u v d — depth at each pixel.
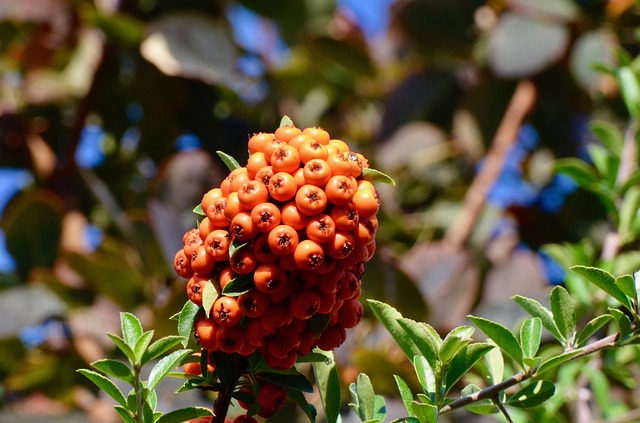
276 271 0.58
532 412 0.73
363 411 0.62
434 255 0.99
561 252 0.78
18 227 1.06
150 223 0.98
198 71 1.15
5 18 1.20
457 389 0.79
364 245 0.58
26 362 0.98
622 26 1.20
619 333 0.61
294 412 0.83
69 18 1.20
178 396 0.76
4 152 1.21
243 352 0.59
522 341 0.62
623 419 0.76
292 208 0.58
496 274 1.02
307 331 0.59
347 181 0.58
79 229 1.13
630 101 0.82
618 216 0.78
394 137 1.21
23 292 0.99
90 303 1.00
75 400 0.99
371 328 0.92
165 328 0.86
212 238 0.58
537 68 1.16
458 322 0.94
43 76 1.21
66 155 1.19
